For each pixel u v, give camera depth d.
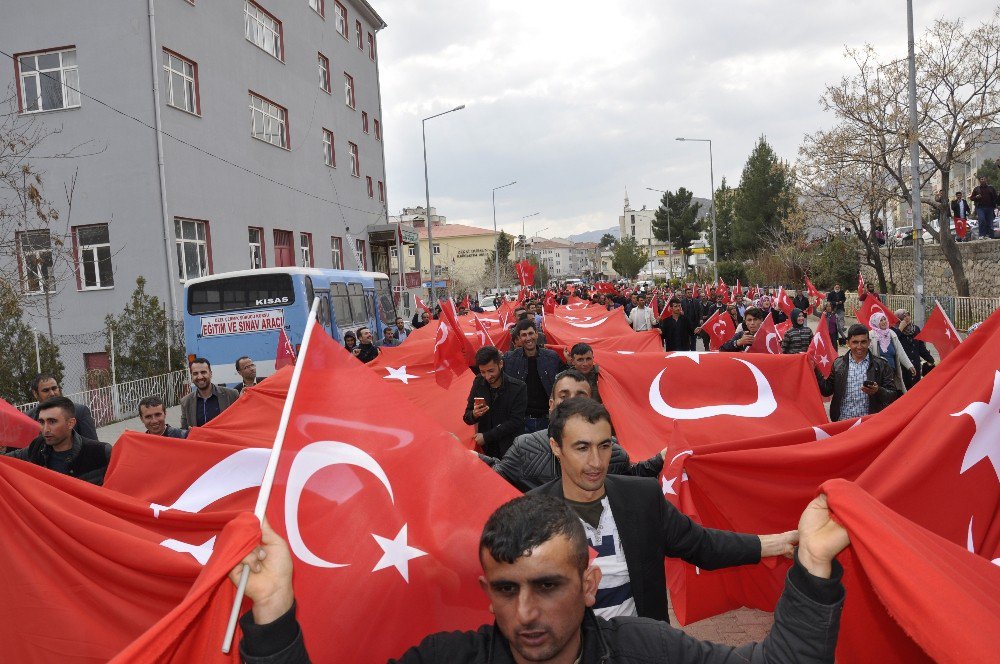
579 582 1.85
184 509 5.04
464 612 2.83
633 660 2.02
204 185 22.81
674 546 3.10
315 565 2.54
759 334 10.21
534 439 4.55
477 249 106.50
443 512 2.94
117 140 20.59
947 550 2.19
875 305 11.31
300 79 30.59
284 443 2.62
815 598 1.95
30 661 3.36
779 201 58.66
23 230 19.61
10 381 15.08
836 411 7.54
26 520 3.47
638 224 181.00
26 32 20.69
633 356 6.59
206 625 1.88
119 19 20.52
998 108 22.66
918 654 2.61
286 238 29.12
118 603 3.37
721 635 5.43
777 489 4.30
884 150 24.88
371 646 2.60
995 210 25.83
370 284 22.36
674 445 4.38
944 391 3.76
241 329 16.50
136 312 18.72
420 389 9.00
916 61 23.41
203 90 23.06
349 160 36.16
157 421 6.53
